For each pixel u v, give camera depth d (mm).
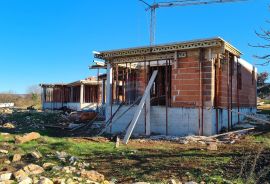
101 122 20953
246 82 21688
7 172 6805
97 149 11078
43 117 26344
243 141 12484
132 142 13242
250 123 17938
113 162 8852
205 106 15008
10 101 61562
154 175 7352
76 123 22078
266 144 11094
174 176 7227
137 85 18875
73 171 7461
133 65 18984
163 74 17922
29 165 7344
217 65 15641
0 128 20219
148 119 16391
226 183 6598
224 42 14578
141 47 16562
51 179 6547
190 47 15156
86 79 37844
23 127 21047
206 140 13203
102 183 6676
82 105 36781
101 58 18609
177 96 15852
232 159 8914
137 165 8430
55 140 12898
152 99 17062
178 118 15602
